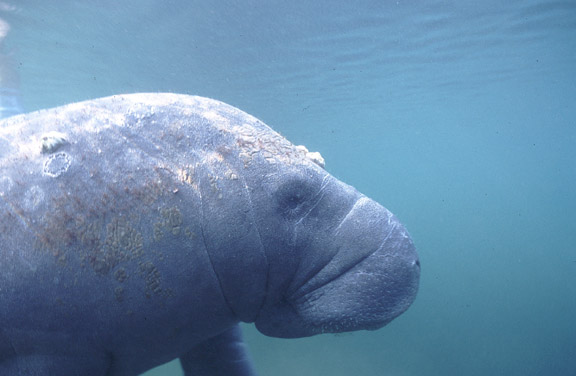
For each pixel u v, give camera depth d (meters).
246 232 1.73
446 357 16.20
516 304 23.81
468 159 73.00
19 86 8.27
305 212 1.87
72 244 1.50
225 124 1.83
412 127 35.03
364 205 2.00
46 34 11.41
